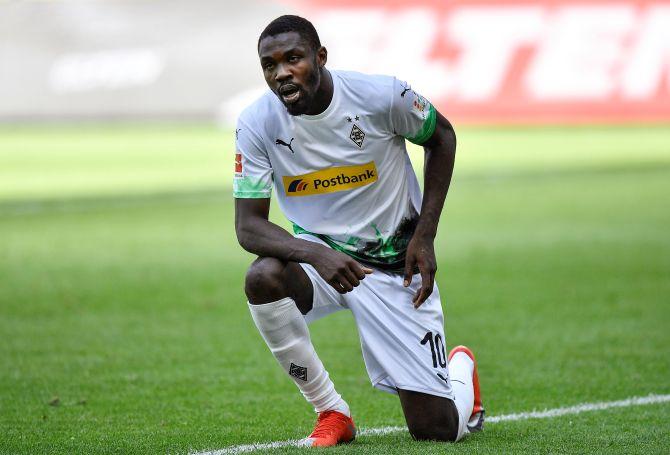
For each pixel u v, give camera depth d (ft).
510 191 201.05
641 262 121.49
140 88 373.61
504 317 93.50
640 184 206.18
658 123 328.90
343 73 52.75
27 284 111.34
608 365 75.25
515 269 118.62
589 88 334.85
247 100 363.15
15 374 73.77
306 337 53.11
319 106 51.78
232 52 367.04
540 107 339.57
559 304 98.84
